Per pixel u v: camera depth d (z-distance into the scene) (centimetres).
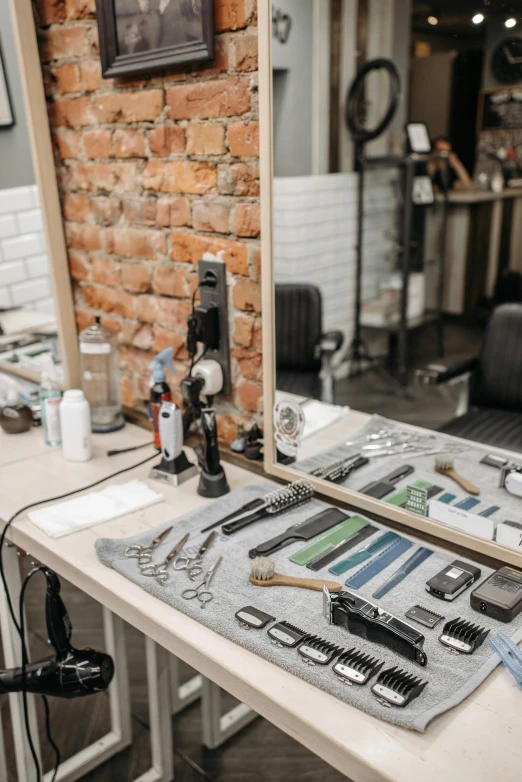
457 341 304
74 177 189
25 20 175
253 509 142
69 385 210
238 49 139
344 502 144
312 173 272
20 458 176
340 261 318
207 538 132
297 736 92
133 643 238
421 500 133
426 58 321
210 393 165
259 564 118
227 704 213
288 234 257
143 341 189
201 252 163
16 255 208
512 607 105
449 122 324
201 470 153
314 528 134
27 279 209
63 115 185
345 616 105
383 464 151
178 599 114
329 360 202
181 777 186
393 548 127
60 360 212
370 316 334
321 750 88
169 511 146
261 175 139
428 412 176
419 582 116
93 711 207
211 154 152
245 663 100
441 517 129
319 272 299
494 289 330
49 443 184
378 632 101
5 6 183
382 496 139
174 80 154
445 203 338
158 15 147
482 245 330
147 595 118
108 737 192
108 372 190
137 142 168
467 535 125
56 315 204
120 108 169
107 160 178
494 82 255
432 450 154
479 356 179
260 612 109
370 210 341
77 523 140
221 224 156
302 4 203
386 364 218
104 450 179
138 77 161
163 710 176
